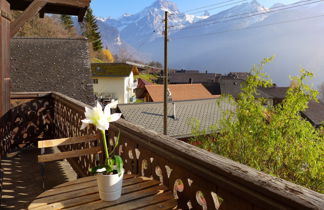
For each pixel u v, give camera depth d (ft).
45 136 17.54
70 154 8.45
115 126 7.91
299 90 20.59
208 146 23.24
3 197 10.03
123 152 7.82
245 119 21.44
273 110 21.48
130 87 107.76
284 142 19.77
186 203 5.21
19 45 35.22
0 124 12.09
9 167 13.05
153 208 4.78
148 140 6.17
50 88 29.40
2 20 11.51
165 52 43.98
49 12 19.04
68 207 4.85
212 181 4.39
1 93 11.87
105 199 5.05
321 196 3.08
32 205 4.93
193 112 57.06
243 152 21.15
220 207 4.34
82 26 173.37
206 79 207.92
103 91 101.91
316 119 101.81
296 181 20.13
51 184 11.39
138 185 5.73
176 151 5.17
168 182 5.76
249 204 3.80
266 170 20.29
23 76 30.50
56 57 34.17
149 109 55.36
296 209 3.06
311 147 19.30
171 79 204.23
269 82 21.45
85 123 5.43
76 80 31.07
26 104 16.83
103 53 197.47
